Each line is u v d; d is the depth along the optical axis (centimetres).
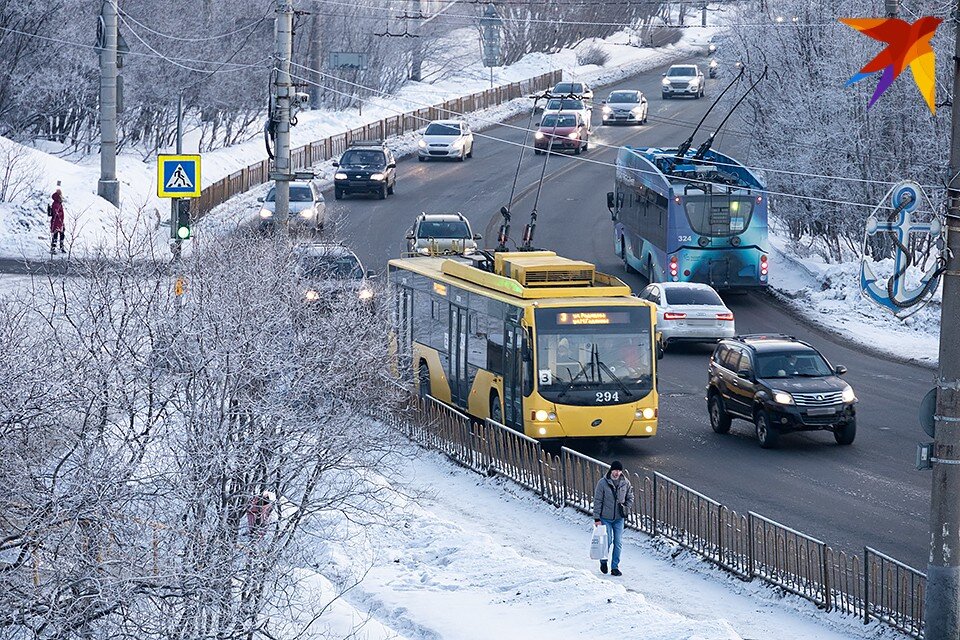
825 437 6712
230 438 3425
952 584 3566
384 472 5166
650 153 11019
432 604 4041
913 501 5447
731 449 6397
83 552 2864
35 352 3425
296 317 4112
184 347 3569
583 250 12212
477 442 6106
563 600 4078
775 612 4216
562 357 6172
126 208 11688
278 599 3369
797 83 11894
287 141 6988
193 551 3036
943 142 10281
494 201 14225
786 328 9788
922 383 8094
